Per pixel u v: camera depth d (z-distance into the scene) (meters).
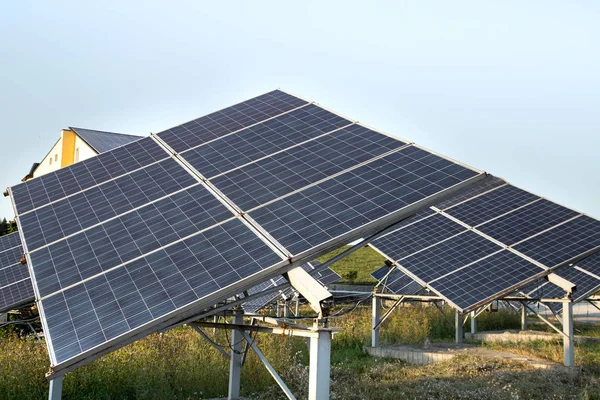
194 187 11.30
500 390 14.80
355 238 9.05
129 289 8.66
